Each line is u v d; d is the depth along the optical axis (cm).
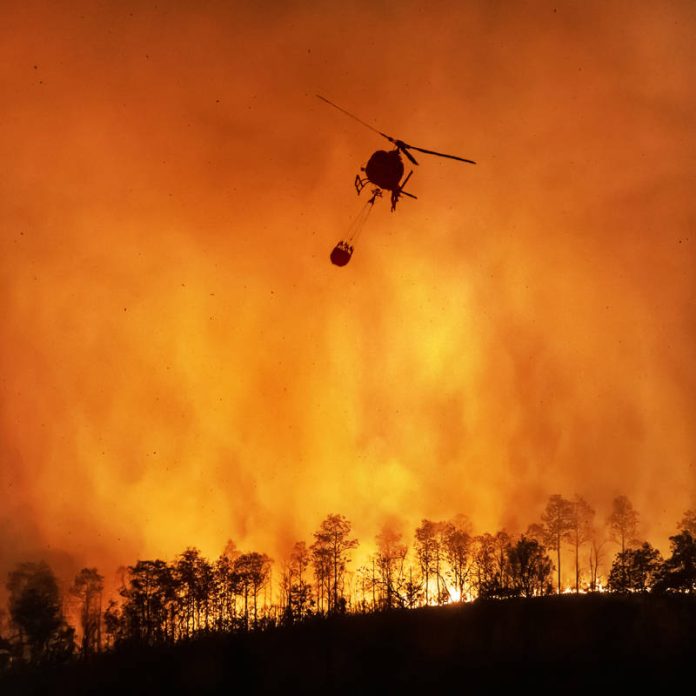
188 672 4194
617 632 4438
